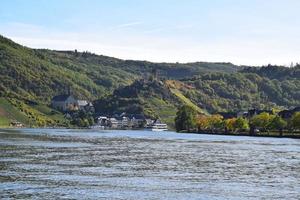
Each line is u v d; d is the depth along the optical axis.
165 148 140.38
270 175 75.56
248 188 61.53
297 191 59.69
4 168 76.25
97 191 57.06
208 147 148.00
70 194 54.53
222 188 61.28
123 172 76.12
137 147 143.00
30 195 53.06
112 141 180.88
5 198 51.03
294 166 89.81
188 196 55.22
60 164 85.25
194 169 82.81
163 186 62.00
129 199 52.62
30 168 77.38
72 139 187.50
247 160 101.81
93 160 95.00
